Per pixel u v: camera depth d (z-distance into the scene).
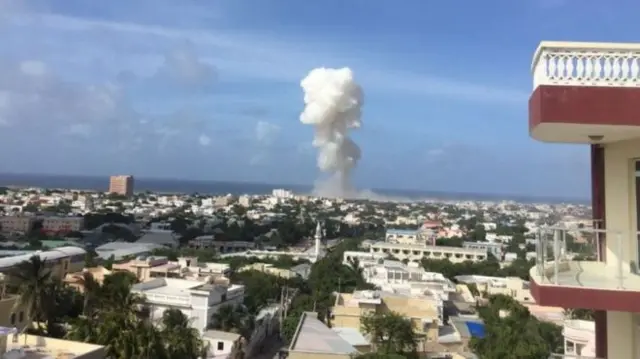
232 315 69.00
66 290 62.41
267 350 73.50
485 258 152.62
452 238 186.75
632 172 13.55
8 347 32.34
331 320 67.62
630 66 11.44
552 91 11.53
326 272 103.00
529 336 51.47
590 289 11.44
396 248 158.75
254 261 129.38
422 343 62.19
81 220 198.75
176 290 71.31
